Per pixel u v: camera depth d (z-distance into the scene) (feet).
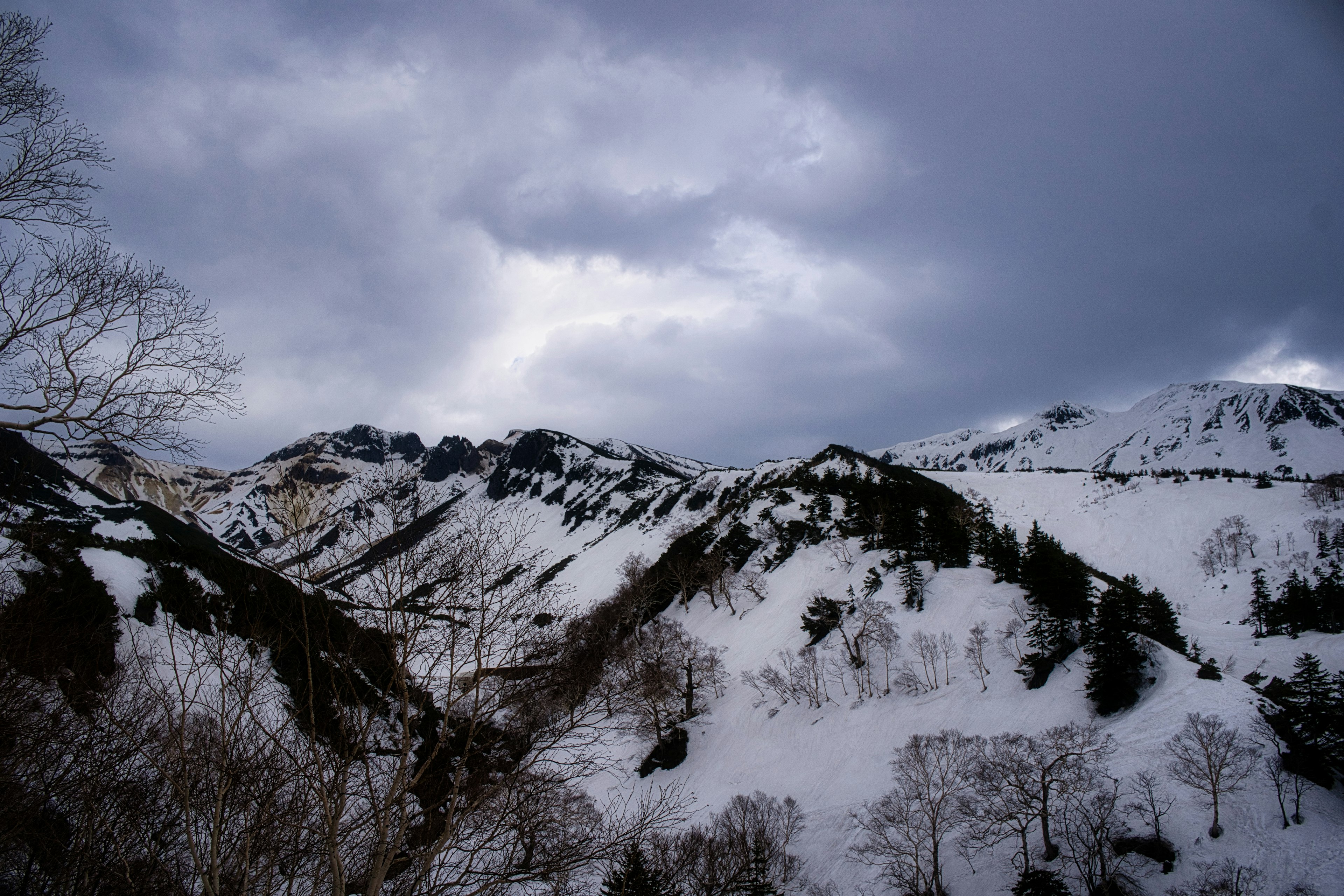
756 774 203.41
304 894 37.17
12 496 38.01
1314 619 250.57
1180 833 127.85
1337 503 392.27
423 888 35.88
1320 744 136.56
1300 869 114.93
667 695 201.67
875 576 295.69
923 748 165.78
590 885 44.96
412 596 34.60
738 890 85.20
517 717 37.55
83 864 33.24
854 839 155.74
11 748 34.65
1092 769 142.82
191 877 37.35
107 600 64.39
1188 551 411.95
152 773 40.37
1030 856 135.33
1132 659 175.01
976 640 220.64
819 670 244.22
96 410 36.42
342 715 34.68
